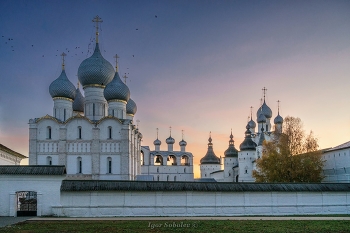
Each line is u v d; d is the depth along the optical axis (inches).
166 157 5861.2
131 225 1397.6
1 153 2620.6
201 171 6437.0
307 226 1393.9
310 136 3021.7
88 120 3243.1
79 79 3617.1
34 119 3255.4
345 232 1252.5
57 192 1822.1
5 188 1804.9
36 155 3203.7
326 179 3181.6
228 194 1971.0
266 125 5403.5
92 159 3186.5
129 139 3265.3
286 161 2859.3
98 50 3693.4
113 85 3545.8
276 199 2011.6
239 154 5014.8
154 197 1899.6
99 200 1850.4
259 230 1282.0
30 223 1465.3
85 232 1209.4
